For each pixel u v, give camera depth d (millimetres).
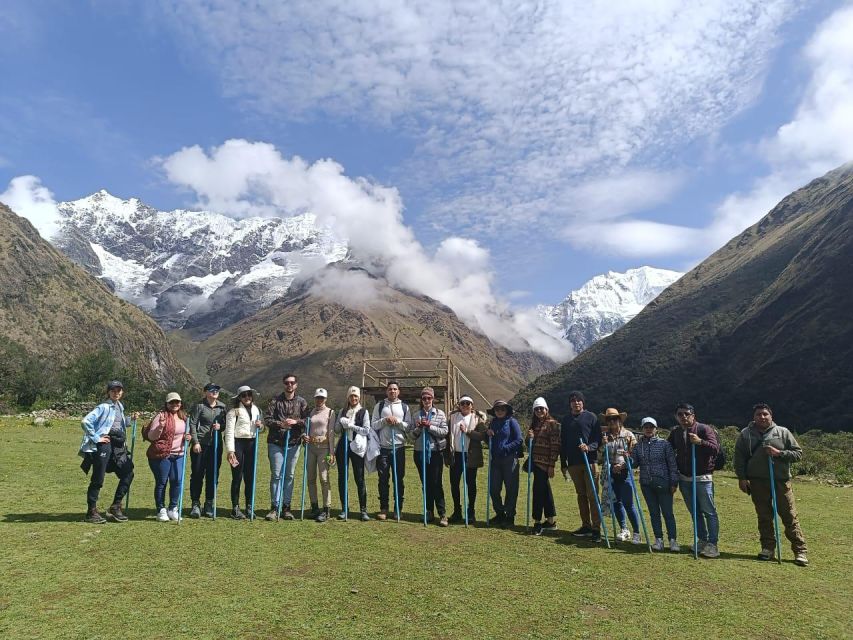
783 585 7992
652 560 8961
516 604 6918
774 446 9281
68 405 45031
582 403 10648
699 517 10320
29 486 12602
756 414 9477
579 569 8312
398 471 11062
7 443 20172
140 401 64125
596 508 10398
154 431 10094
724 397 104938
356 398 11039
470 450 11195
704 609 6988
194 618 6156
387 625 6199
